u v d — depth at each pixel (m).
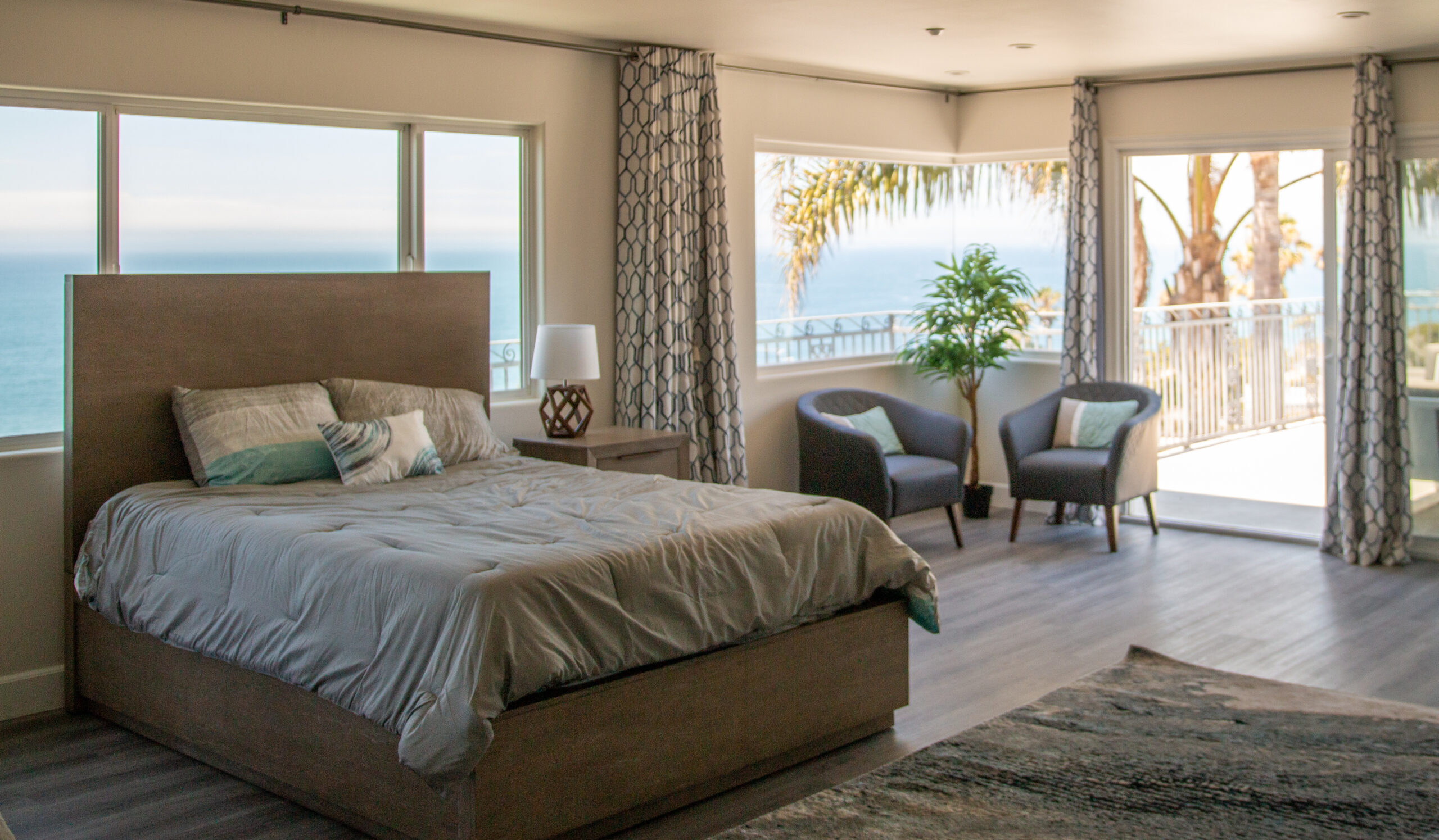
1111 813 3.20
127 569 3.77
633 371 5.80
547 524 3.49
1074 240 6.85
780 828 3.12
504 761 2.82
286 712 3.27
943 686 4.23
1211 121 6.54
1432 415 6.05
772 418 6.64
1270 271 10.20
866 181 7.21
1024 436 6.60
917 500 6.13
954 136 7.52
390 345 4.94
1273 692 4.16
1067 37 5.57
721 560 3.34
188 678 3.62
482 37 5.17
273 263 4.75
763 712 3.44
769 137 6.40
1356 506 6.07
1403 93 5.96
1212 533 6.71
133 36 4.18
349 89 4.77
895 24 5.26
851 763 3.58
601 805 3.04
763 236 6.61
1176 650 4.64
